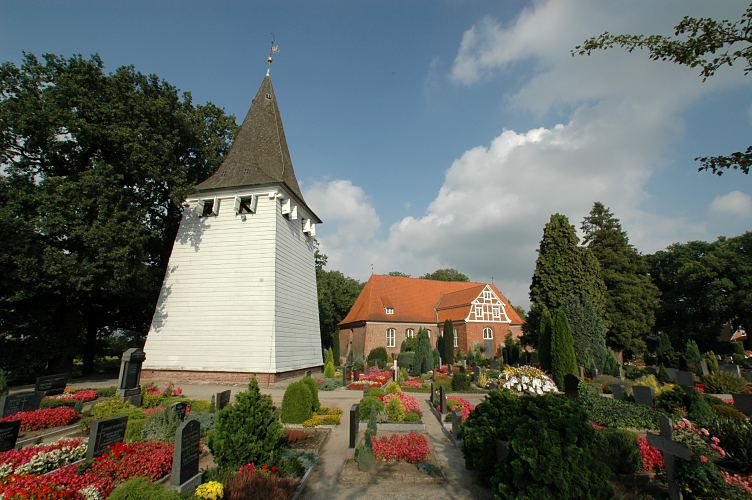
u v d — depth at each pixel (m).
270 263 20.94
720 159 5.30
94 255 19.59
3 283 18.78
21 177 19.64
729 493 5.38
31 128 19.02
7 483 5.24
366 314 42.31
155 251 25.97
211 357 20.14
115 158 21.23
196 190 22.73
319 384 19.08
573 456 4.97
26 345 21.28
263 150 24.69
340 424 11.28
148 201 23.72
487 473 6.61
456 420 9.46
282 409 11.33
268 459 7.10
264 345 19.78
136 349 14.66
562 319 18.36
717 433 8.09
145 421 9.03
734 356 32.94
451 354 30.47
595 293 25.98
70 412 10.59
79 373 25.69
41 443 8.88
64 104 19.42
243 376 19.52
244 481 6.09
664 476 6.79
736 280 36.03
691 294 39.28
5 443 7.97
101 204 19.06
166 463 6.95
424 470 7.46
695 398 10.89
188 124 23.81
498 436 6.57
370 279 47.06
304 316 25.17
